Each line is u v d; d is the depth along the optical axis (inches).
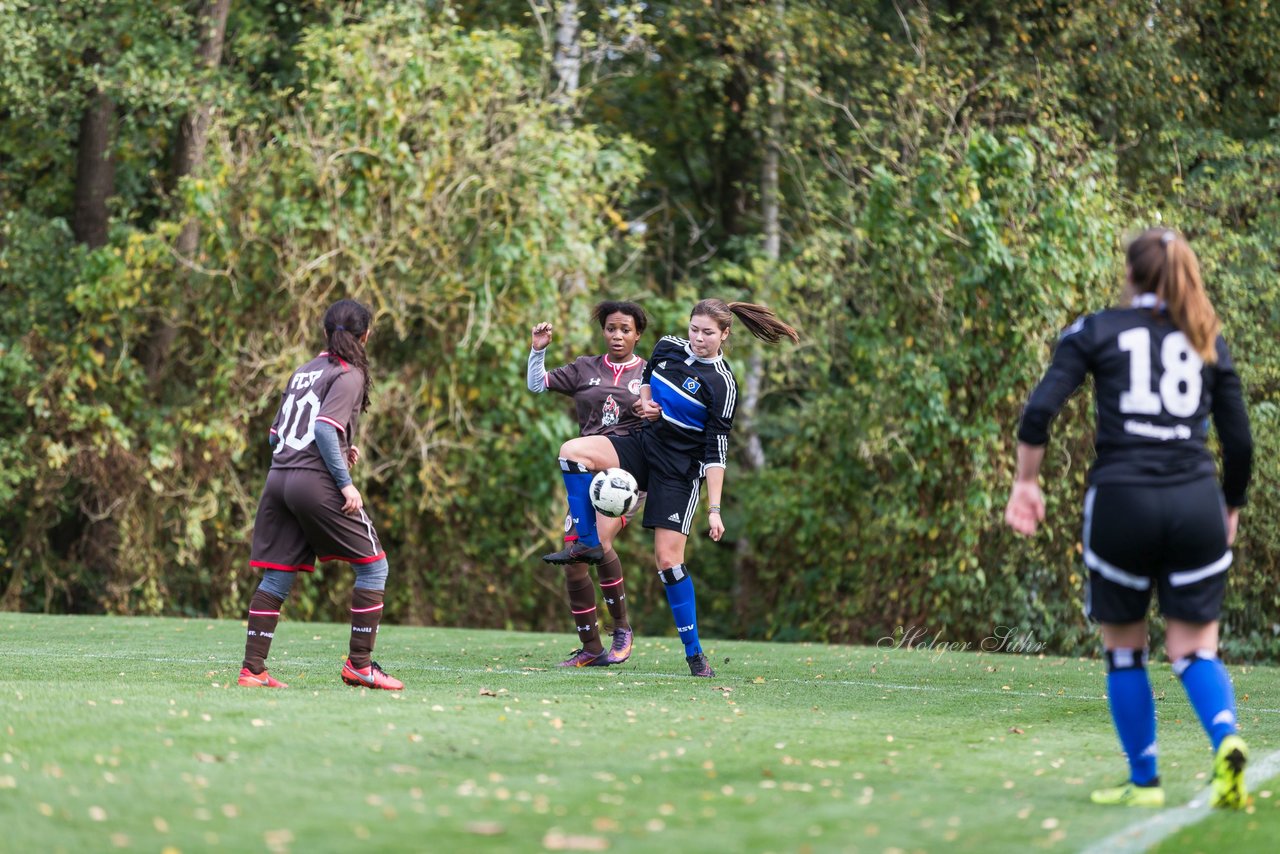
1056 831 472.1
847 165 2640.3
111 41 2228.1
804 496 2153.1
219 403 2014.0
